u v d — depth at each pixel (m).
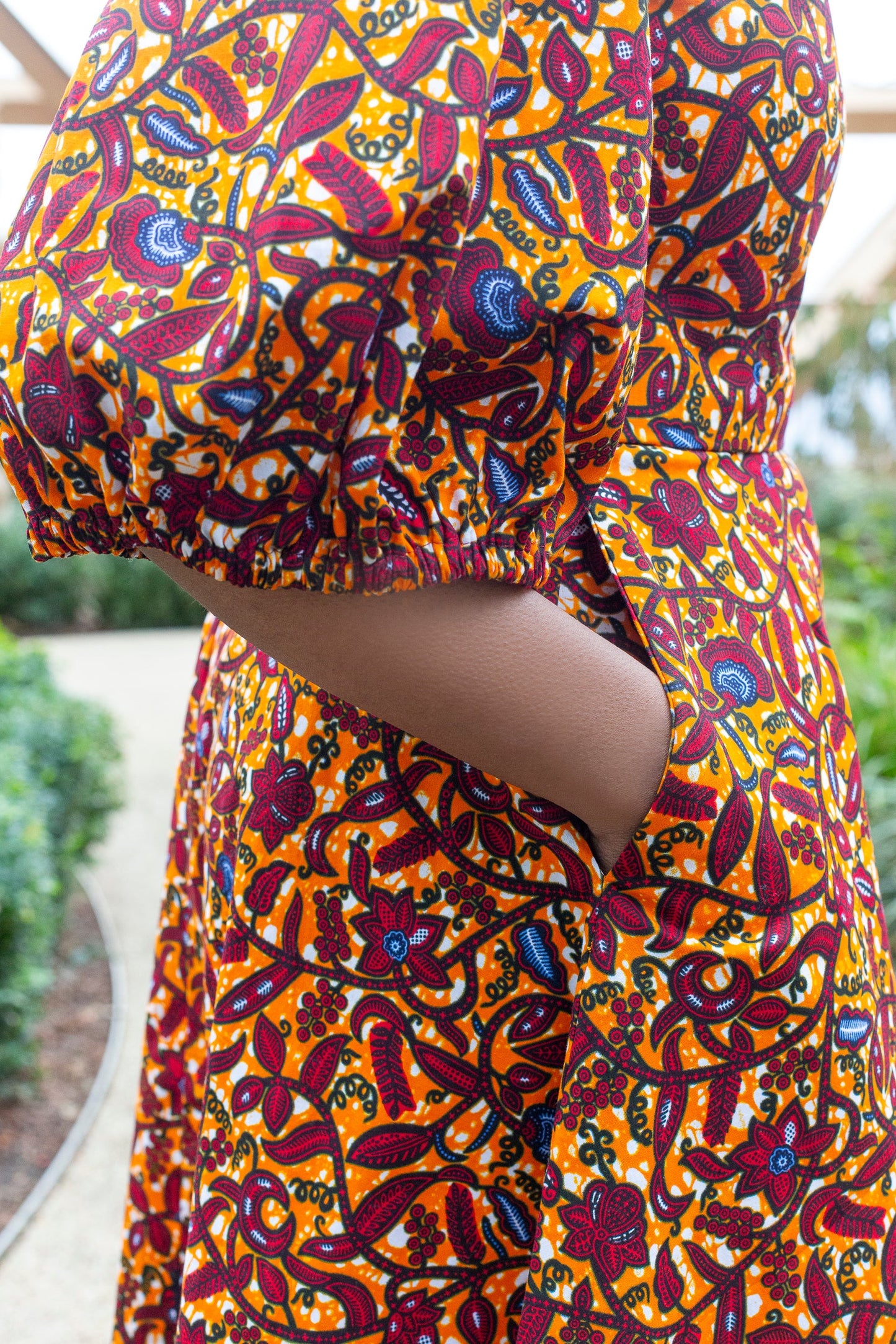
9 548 13.20
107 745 4.99
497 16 0.50
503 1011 0.63
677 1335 0.60
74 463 0.52
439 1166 0.65
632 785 0.57
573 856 0.62
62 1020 3.61
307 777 0.66
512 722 0.54
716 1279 0.61
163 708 8.55
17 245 0.55
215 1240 0.69
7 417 0.53
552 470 0.54
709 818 0.57
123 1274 1.03
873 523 10.69
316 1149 0.65
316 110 0.48
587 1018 0.59
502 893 0.63
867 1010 0.65
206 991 0.83
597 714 0.55
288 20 0.51
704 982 0.59
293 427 0.48
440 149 0.47
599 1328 0.59
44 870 3.25
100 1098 3.09
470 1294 0.66
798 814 0.62
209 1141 0.70
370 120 0.47
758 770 0.60
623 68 0.54
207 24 0.53
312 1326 0.65
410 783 0.63
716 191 0.63
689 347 0.66
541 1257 0.60
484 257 0.52
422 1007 0.64
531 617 0.54
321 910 0.65
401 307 0.49
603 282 0.52
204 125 0.52
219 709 0.81
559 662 0.54
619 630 0.62
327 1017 0.65
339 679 0.54
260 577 0.51
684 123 0.61
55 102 7.36
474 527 0.53
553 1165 0.60
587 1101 0.59
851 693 3.75
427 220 0.48
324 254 0.46
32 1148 2.87
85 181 0.54
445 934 0.63
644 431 0.65
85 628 13.13
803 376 10.12
